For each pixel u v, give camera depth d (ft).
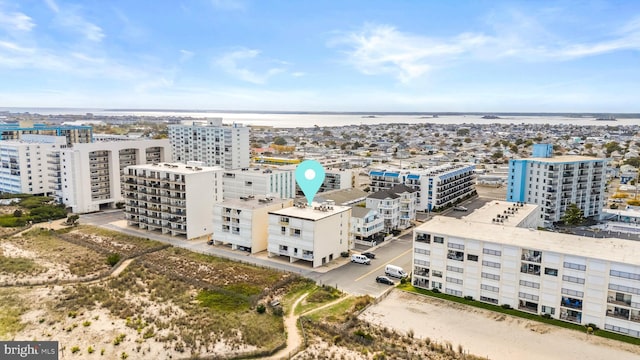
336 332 239.09
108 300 278.26
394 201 438.40
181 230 421.18
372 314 259.80
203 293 291.58
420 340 229.86
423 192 540.93
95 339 230.68
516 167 508.94
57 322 248.93
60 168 535.60
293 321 254.27
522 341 229.04
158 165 469.57
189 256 365.20
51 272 327.26
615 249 254.06
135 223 459.32
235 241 385.91
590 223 488.44
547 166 483.51
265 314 261.85
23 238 412.57
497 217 340.18
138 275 322.96
